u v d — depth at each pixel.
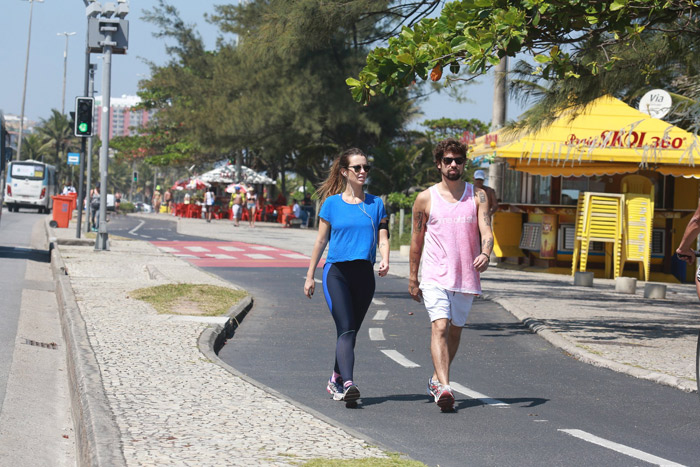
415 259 8.89
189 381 9.06
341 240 8.77
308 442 6.63
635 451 7.09
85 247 31.64
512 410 8.64
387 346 12.83
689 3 13.06
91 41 28.69
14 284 20.06
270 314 16.30
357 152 8.84
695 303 20.48
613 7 12.24
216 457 6.05
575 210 28.14
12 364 10.89
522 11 12.07
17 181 75.62
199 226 53.88
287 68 53.09
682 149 27.11
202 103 61.28
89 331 12.28
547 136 27.91
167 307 15.39
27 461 6.99
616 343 12.98
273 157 62.97
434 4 19.84
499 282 23.98
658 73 18.36
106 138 29.56
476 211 8.70
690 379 10.09
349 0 20.05
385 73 12.99
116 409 7.51
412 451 6.93
